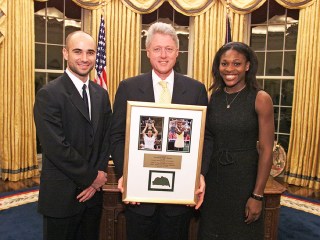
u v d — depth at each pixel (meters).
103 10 5.28
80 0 5.12
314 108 4.75
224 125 1.95
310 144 4.84
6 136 4.76
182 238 2.07
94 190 2.04
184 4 5.27
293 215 3.85
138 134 1.86
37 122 1.92
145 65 5.84
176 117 1.86
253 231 1.99
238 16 5.14
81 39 1.97
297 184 4.93
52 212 1.97
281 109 5.44
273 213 2.61
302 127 4.87
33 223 3.47
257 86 1.95
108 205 2.55
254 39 5.54
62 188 1.98
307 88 4.77
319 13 4.61
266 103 1.87
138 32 5.44
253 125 1.92
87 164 1.95
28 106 4.88
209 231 2.07
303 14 4.73
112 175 2.66
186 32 5.77
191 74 5.74
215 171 2.01
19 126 4.80
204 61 5.36
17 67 4.69
